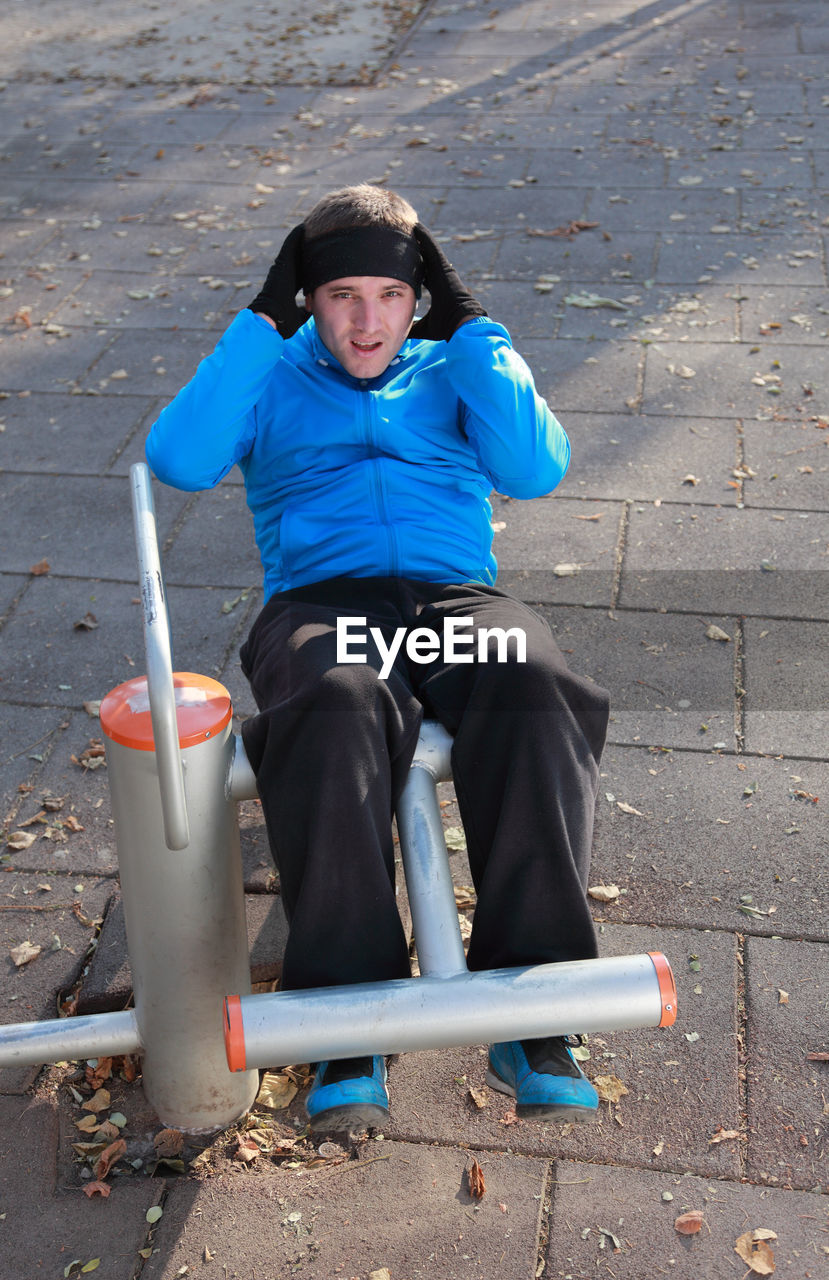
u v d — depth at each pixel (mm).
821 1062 2098
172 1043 1913
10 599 3502
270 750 1733
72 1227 1894
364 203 2053
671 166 6316
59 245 5801
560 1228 1853
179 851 1728
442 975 1670
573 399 4312
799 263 5219
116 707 1697
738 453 3994
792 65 7730
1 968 2365
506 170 6395
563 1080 1705
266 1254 1842
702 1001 2221
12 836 2691
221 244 5738
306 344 2264
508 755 1771
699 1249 1813
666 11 9031
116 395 4512
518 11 9336
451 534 2217
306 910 1700
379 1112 1685
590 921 1748
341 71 8250
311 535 2174
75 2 10625
